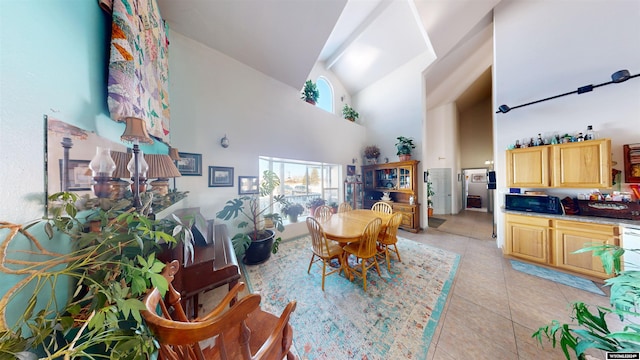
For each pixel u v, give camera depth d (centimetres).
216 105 271
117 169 118
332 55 473
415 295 195
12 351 42
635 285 70
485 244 336
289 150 356
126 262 67
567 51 256
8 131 56
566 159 235
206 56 261
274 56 294
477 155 694
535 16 277
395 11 353
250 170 304
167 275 86
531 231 254
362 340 144
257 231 283
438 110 628
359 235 212
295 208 370
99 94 105
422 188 430
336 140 450
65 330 53
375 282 219
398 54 436
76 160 83
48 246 68
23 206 60
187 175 246
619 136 225
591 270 213
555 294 192
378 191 493
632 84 220
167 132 199
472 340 141
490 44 416
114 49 108
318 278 229
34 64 65
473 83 564
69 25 83
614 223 200
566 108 256
